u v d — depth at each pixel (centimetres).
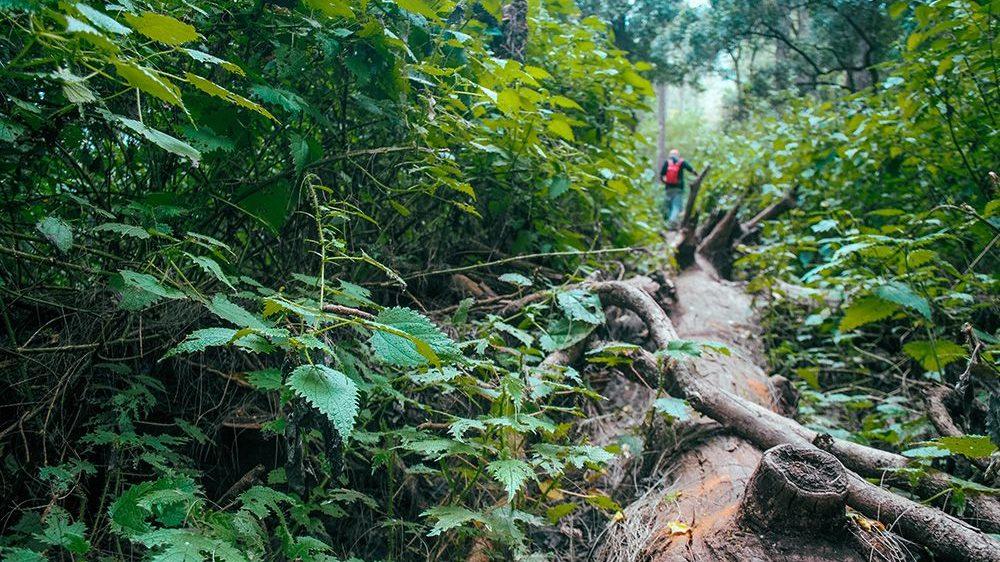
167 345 199
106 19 108
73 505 178
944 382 282
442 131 275
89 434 168
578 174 351
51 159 182
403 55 236
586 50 440
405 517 224
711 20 988
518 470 166
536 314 285
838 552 175
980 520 197
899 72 393
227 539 138
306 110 204
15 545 152
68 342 186
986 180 360
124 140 193
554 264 365
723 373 297
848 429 320
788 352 379
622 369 288
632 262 438
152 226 175
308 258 244
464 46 289
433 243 319
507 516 189
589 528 235
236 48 215
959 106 370
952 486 201
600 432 287
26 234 179
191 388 211
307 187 219
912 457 218
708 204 741
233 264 210
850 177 473
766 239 562
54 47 121
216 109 200
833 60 951
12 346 169
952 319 322
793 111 644
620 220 478
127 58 128
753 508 183
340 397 123
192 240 169
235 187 217
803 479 176
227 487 210
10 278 183
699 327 375
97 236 186
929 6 341
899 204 437
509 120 312
